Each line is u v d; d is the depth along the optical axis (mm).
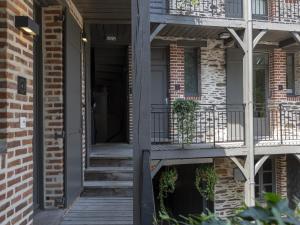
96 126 11445
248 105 8516
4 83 2879
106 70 11344
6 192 2812
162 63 9477
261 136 10109
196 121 8781
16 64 3092
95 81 11438
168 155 7945
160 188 8586
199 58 9555
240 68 9766
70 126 5238
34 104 4719
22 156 3188
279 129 9984
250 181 8453
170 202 9734
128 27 8055
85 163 6898
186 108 8352
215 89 9633
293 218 1306
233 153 8414
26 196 3273
